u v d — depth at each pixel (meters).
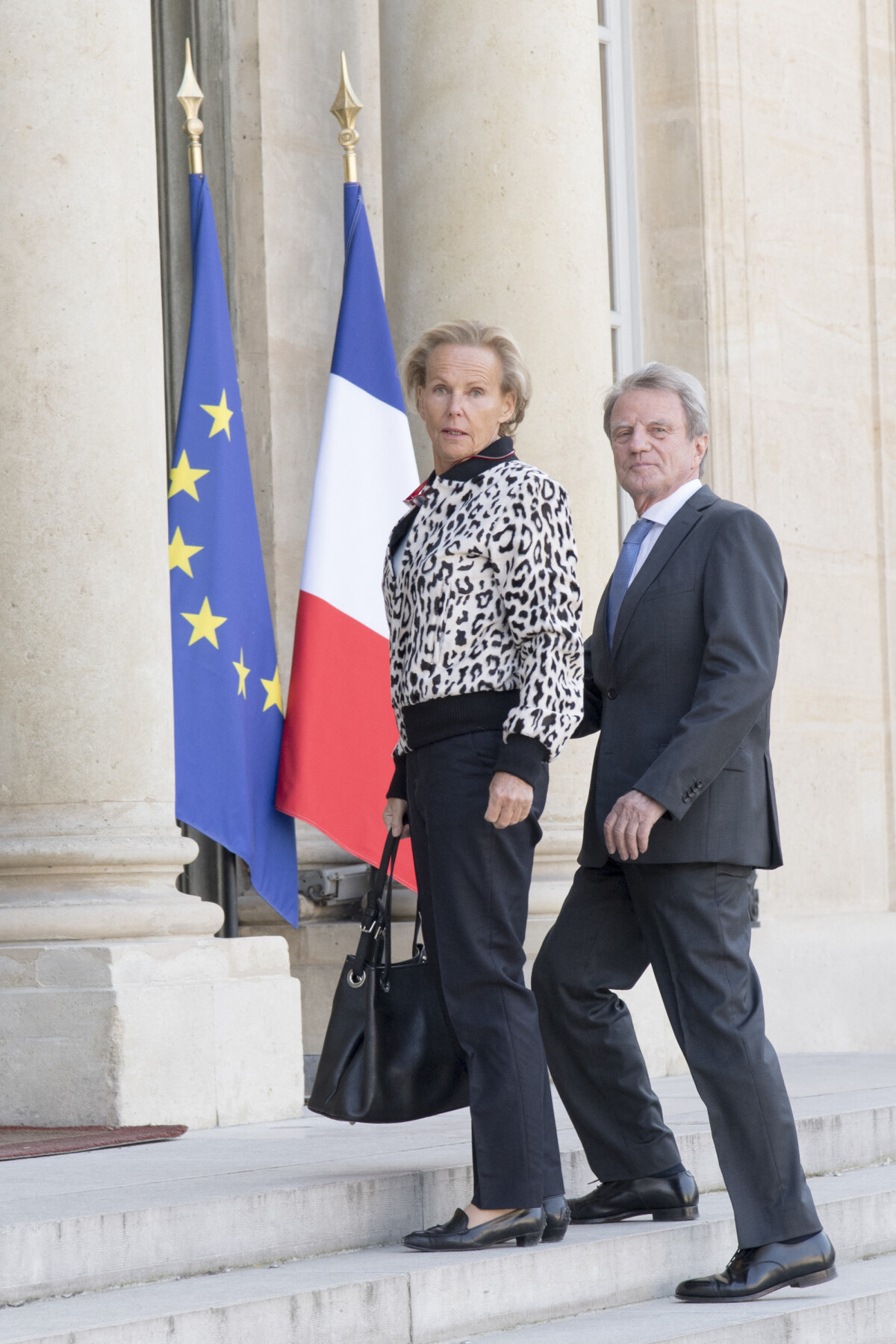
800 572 11.90
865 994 11.78
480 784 4.88
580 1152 5.86
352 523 8.72
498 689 4.90
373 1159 5.60
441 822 4.89
